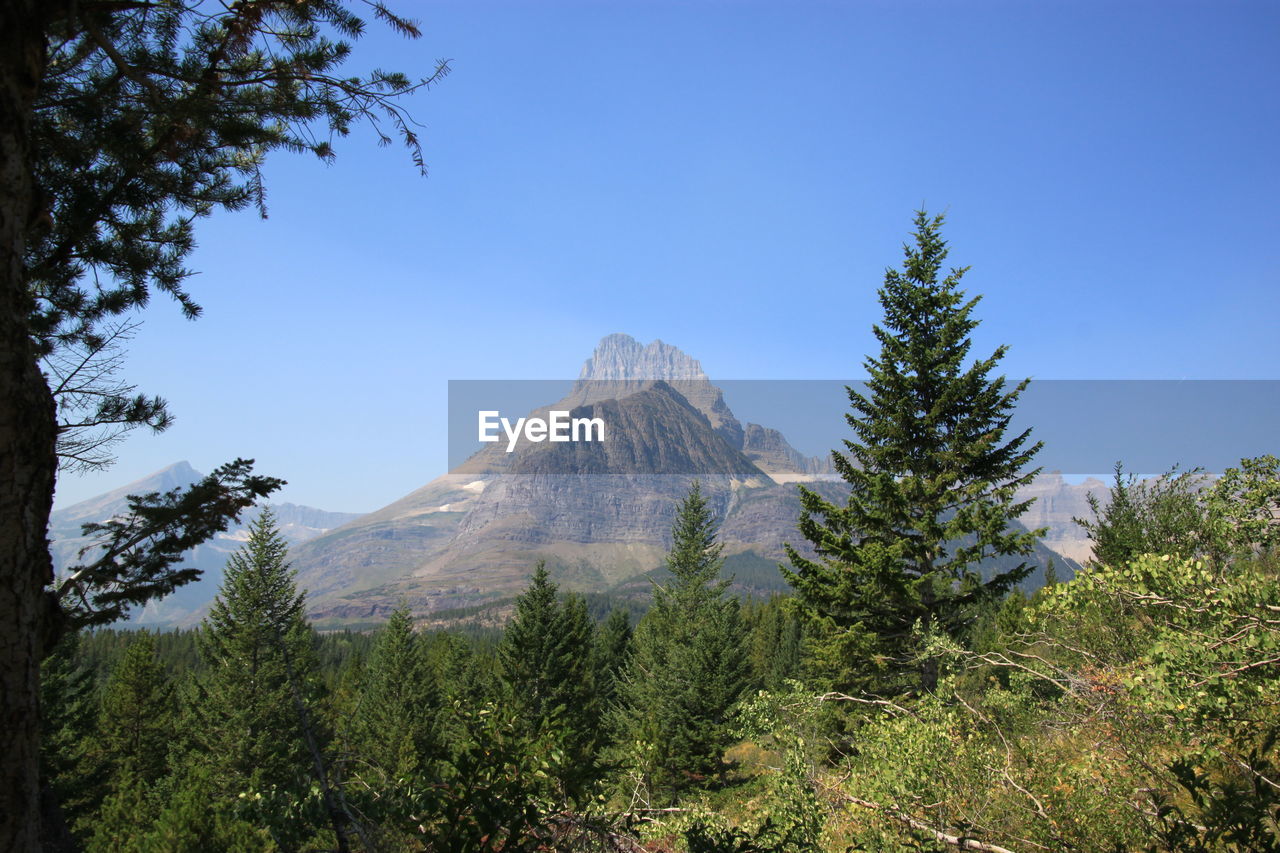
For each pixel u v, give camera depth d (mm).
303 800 4000
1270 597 4871
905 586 15016
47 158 5480
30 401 3314
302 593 32188
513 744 4523
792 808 6484
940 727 6656
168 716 36156
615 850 4688
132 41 5180
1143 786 5656
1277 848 3625
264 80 5316
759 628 60312
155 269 6691
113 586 5379
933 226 17469
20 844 3066
